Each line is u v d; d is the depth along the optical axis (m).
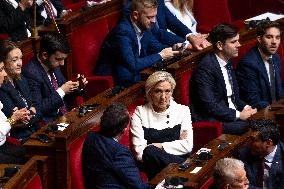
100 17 12.47
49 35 10.65
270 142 9.05
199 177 8.49
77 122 9.45
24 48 11.24
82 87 10.91
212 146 9.41
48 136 9.30
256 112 11.10
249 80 11.96
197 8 14.34
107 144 8.77
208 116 11.20
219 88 11.28
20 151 9.59
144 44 12.14
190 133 10.10
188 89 11.30
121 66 11.80
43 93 10.62
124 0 12.65
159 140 10.00
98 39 12.34
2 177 8.07
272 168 9.18
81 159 9.22
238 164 8.02
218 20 14.40
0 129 9.48
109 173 8.74
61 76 10.99
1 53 9.99
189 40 12.38
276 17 13.58
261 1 15.53
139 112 10.05
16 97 10.08
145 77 10.94
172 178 8.41
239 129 10.93
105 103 10.08
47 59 10.63
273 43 11.88
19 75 10.20
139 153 9.86
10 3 12.05
